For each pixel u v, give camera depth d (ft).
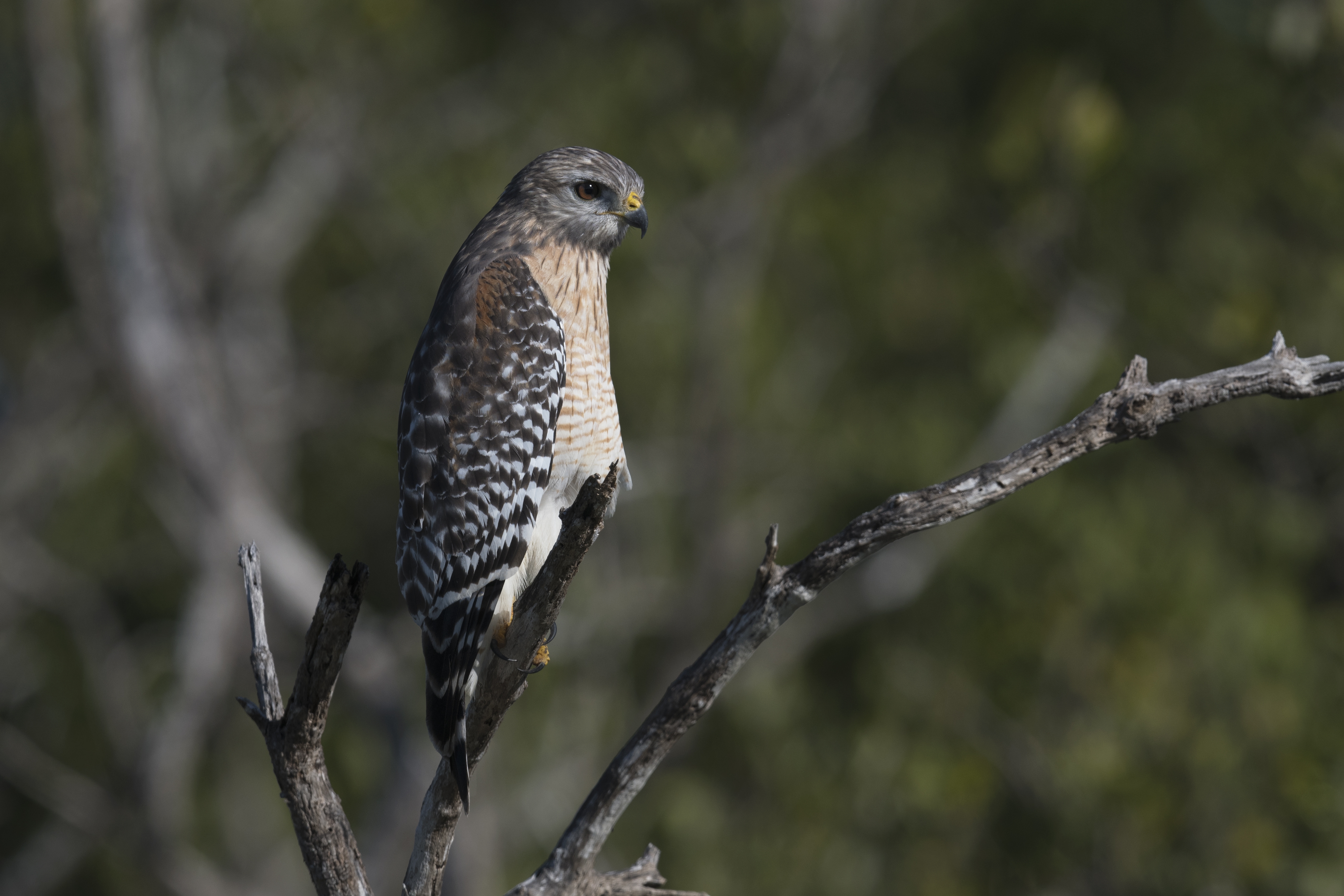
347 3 52.60
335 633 12.40
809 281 53.98
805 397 52.08
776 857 43.04
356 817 50.85
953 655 44.86
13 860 59.06
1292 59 41.09
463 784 14.38
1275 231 45.93
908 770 40.63
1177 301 45.91
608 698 51.11
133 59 44.52
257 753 60.44
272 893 54.13
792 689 46.83
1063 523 44.42
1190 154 46.42
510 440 18.21
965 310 50.08
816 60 49.78
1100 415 12.98
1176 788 36.14
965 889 39.09
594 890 14.67
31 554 53.93
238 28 53.98
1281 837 35.12
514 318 18.83
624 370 51.83
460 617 17.25
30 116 54.13
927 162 53.42
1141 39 48.21
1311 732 37.32
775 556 13.23
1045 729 39.93
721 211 48.91
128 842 44.75
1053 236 45.55
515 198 20.71
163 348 42.75
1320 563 45.42
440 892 14.79
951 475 48.01
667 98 52.49
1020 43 51.11
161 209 44.50
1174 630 39.70
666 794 46.55
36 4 43.55
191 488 42.86
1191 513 44.96
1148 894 36.04
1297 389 13.00
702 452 48.85
